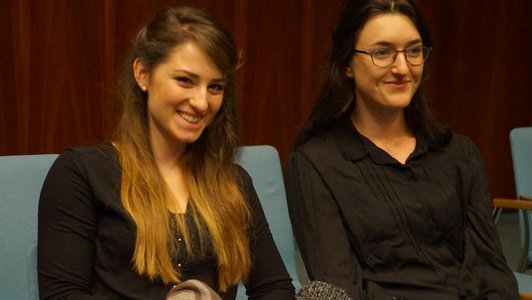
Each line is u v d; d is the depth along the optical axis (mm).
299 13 4172
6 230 1856
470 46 4855
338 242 1915
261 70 4113
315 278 1896
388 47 1936
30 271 1652
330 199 1963
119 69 1709
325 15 4242
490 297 1914
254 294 1744
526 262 2844
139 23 3662
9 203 1869
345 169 1984
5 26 3369
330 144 2037
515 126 5105
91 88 3590
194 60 1575
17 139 3459
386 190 1963
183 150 1720
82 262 1564
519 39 4996
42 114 3500
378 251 1924
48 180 1609
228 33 1631
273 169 2338
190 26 1594
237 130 1764
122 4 3619
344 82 2053
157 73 1600
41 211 1601
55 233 1570
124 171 1613
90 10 3541
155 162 1661
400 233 1928
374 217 1929
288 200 2057
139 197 1590
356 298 1820
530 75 5074
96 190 1583
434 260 1947
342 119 2084
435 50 4754
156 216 1582
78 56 3539
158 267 1564
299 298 1754
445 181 2016
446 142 2078
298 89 4238
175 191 1681
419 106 2066
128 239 1569
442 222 1972
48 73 3482
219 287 1661
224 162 1729
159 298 1575
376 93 1969
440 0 4711
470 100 4930
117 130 1684
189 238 1612
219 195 1688
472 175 2057
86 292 1562
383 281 1901
